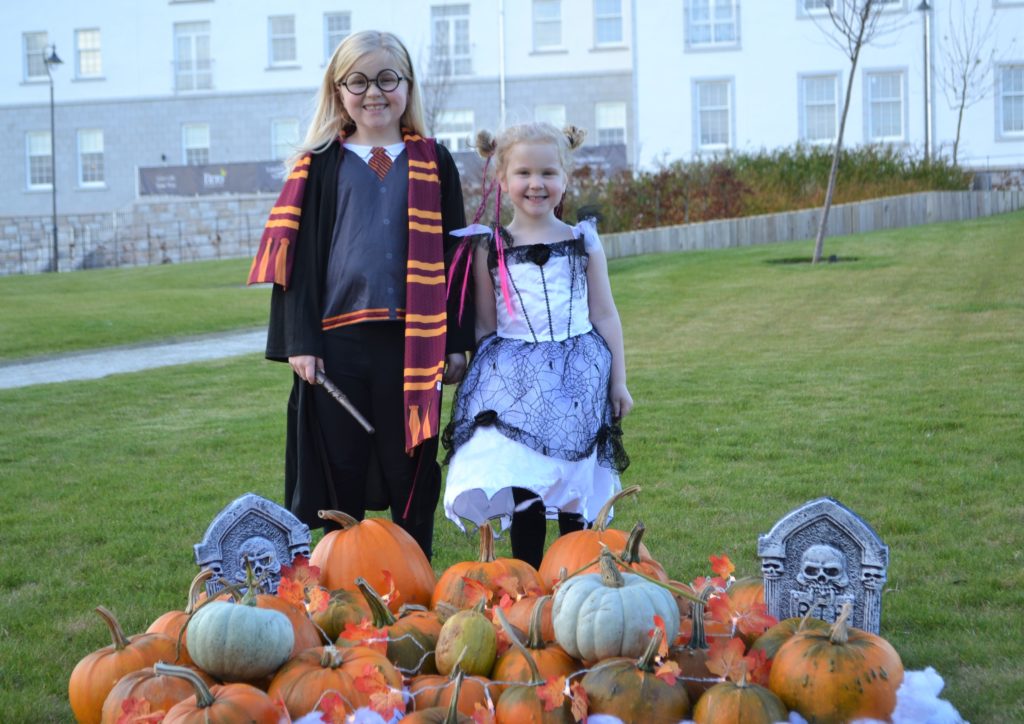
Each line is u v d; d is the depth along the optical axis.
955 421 6.35
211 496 5.55
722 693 2.41
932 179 22.38
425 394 3.43
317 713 2.40
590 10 33.62
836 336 10.09
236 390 9.17
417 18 34.62
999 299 11.35
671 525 4.62
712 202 20.47
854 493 5.00
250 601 2.66
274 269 3.49
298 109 35.78
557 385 3.42
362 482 3.64
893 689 2.48
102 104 37.03
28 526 5.01
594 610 2.54
